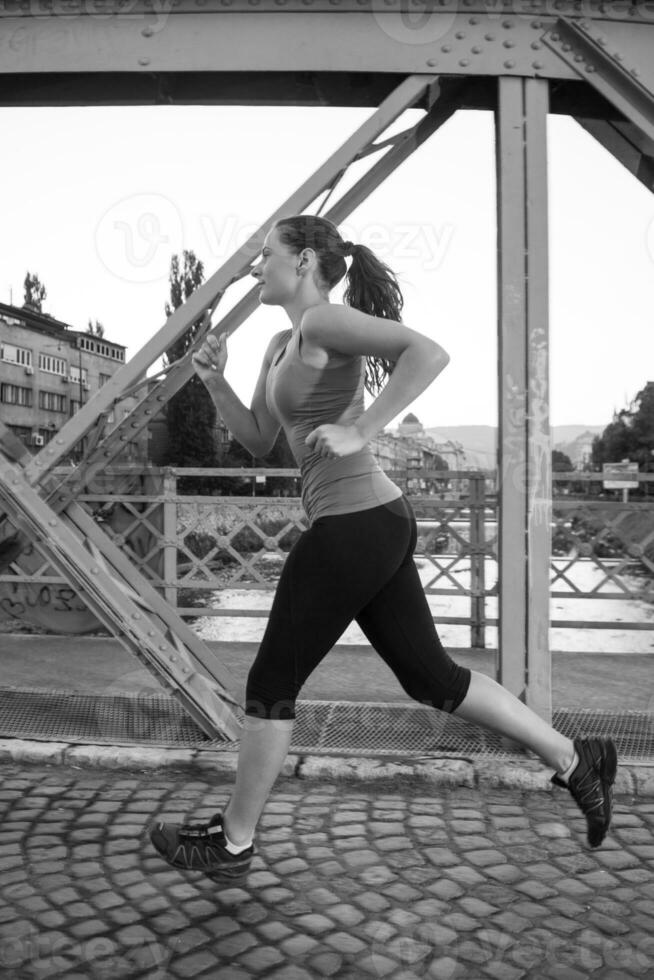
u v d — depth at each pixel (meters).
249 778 2.13
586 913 2.11
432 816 2.75
